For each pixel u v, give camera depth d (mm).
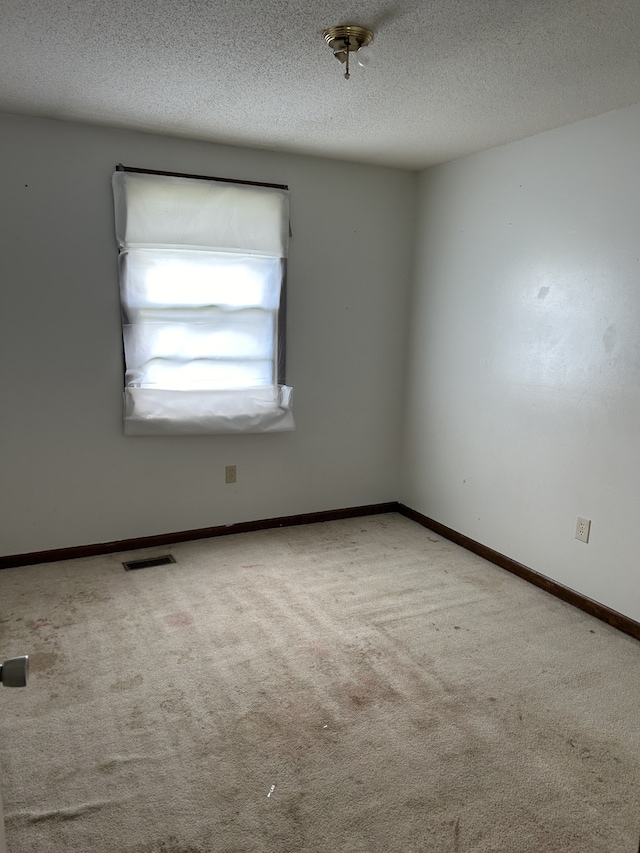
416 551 3414
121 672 2197
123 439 3234
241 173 3254
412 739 1884
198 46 2016
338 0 1698
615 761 1808
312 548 3422
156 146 3043
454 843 1520
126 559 3209
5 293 2877
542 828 1569
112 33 1926
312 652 2354
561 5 1702
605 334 2568
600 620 2648
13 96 2514
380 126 2826
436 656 2340
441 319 3596
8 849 1479
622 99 2377
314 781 1712
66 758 1780
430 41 1939
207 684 2141
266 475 3648
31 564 3113
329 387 3734
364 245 3662
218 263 3244
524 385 3014
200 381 3318
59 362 3035
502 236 3102
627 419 2502
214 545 3430
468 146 3121
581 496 2734
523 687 2156
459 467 3516
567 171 2711
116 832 1537
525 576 3047
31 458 3053
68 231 2949
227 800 1642
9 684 854
